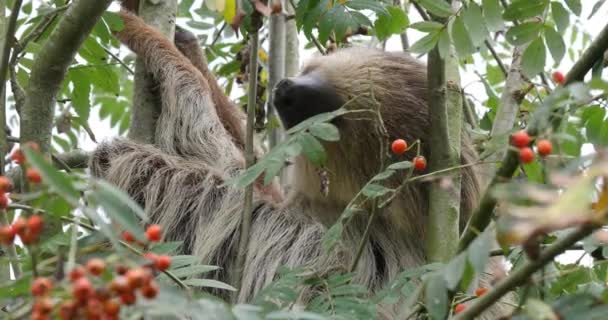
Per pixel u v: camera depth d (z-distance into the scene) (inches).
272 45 365.1
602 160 112.8
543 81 308.0
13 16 250.8
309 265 303.7
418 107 294.2
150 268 147.9
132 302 122.5
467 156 293.0
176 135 361.1
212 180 349.1
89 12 249.1
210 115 370.0
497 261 303.4
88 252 151.1
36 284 121.7
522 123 272.1
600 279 232.2
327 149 289.3
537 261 139.7
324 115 218.2
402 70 301.7
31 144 130.6
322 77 291.1
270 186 369.4
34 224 134.4
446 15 247.9
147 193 340.8
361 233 319.6
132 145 353.7
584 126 224.1
